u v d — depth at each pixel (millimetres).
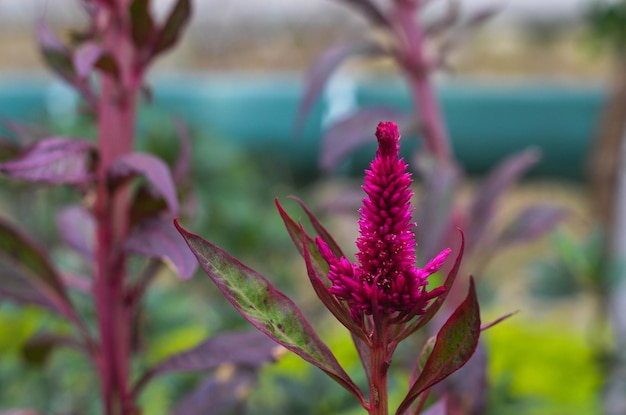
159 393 1046
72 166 629
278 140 1616
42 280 689
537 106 1627
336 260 454
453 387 666
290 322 469
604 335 1232
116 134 661
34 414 737
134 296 680
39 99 1661
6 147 688
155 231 637
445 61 872
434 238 808
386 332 459
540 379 1146
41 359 735
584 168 1675
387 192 444
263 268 1300
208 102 1625
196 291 1204
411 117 865
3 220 677
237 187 1262
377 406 464
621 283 1085
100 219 662
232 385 715
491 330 1119
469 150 1662
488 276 1352
